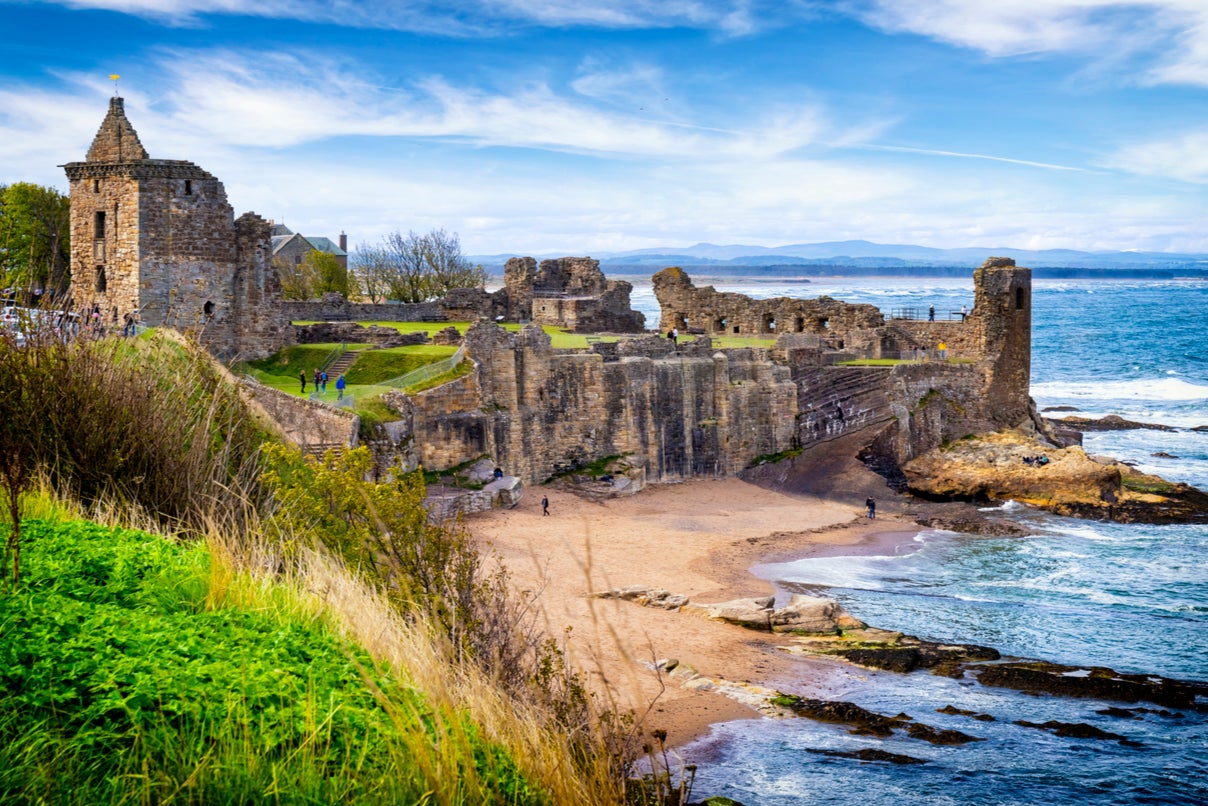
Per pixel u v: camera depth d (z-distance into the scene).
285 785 12.08
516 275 108.38
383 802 12.38
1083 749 36.50
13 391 25.95
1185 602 54.94
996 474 80.88
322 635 17.47
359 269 135.50
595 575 54.72
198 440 28.25
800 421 90.50
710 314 112.69
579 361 78.19
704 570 58.56
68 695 12.82
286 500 27.89
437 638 17.78
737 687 40.91
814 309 105.88
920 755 35.78
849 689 41.81
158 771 11.72
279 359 77.56
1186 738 37.69
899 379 90.06
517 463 73.06
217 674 14.17
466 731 14.33
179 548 22.14
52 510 23.78
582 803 14.15
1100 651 47.38
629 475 78.00
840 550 65.69
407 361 74.94
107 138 74.31
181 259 73.81
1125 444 105.25
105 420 26.72
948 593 56.66
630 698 38.22
